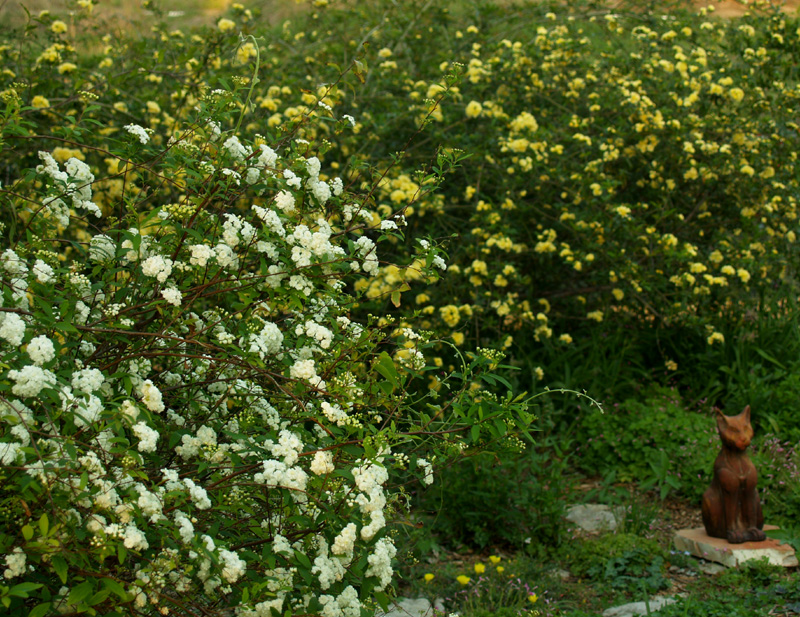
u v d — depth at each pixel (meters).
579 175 4.98
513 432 2.53
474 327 5.08
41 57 4.67
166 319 2.31
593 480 4.69
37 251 2.22
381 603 1.98
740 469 3.78
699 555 3.81
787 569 3.66
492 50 5.81
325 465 1.92
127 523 1.77
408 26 6.24
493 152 5.18
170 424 2.23
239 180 2.35
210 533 1.95
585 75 5.77
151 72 4.91
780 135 5.52
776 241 5.61
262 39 2.59
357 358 2.35
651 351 5.59
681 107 5.61
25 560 1.67
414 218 5.29
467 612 3.22
